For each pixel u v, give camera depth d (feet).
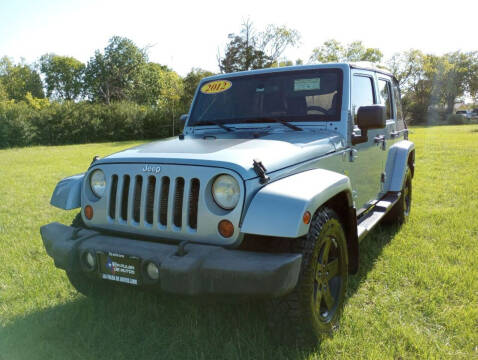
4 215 19.66
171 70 220.43
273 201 6.66
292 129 10.44
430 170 30.17
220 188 6.95
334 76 10.79
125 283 7.35
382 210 12.72
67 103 98.58
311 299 7.29
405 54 204.33
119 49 204.23
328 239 7.97
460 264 11.74
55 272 11.88
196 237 7.11
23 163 46.06
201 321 8.76
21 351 8.00
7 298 10.32
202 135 10.40
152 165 7.57
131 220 7.75
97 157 8.65
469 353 7.48
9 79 235.61
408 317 8.84
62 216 19.31
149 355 7.72
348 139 10.37
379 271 11.36
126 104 107.86
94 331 8.39
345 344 7.79
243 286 6.40
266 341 7.79
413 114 181.98
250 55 127.13
